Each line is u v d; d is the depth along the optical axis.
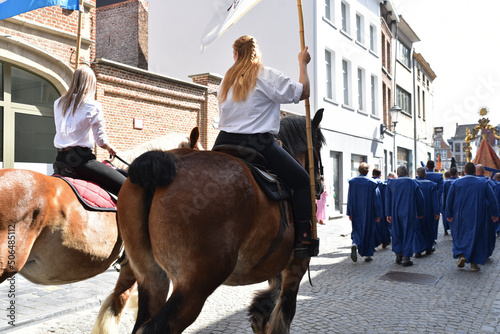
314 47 16.97
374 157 23.23
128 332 4.52
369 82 22.41
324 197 15.56
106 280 6.82
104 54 18.39
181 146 3.96
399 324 4.86
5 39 9.53
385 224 10.20
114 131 11.34
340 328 4.69
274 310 3.13
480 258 7.93
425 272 7.88
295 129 3.47
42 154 10.67
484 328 4.76
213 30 3.40
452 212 8.22
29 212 2.68
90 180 3.40
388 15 25.59
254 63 2.78
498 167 19.06
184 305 2.08
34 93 10.44
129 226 2.29
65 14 10.70
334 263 8.74
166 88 12.72
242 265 2.49
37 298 5.63
